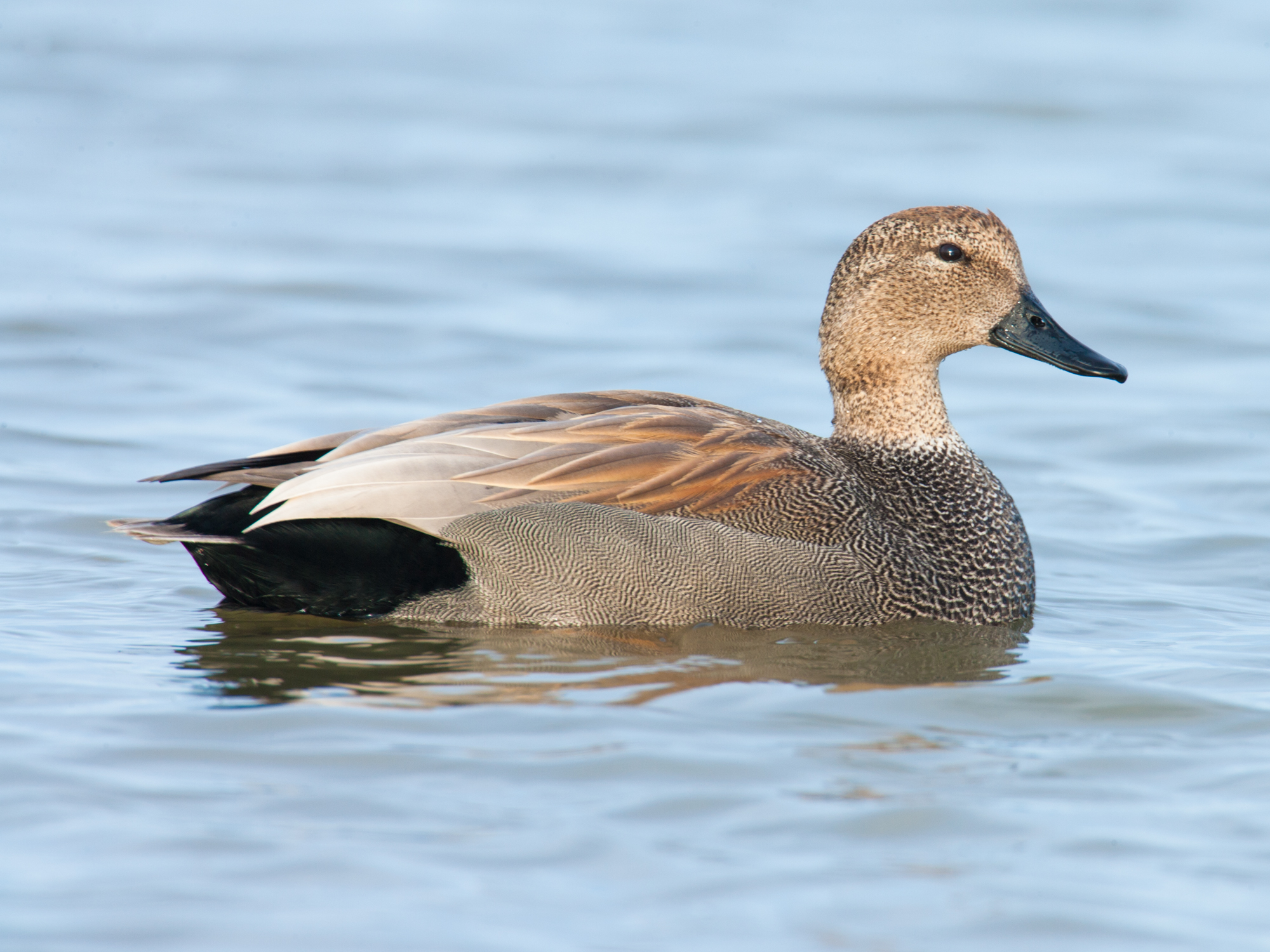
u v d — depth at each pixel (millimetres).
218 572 12445
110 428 18328
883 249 13883
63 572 13633
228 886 7910
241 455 17531
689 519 12383
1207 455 18766
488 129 34156
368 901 7812
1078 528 16281
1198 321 23953
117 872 8016
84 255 25500
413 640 11867
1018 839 8609
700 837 8539
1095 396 21281
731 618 12391
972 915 7824
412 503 11961
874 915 7812
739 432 12969
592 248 27047
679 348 22406
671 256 26734
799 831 8625
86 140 32688
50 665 11031
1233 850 8508
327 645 11711
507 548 12156
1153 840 8617
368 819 8625
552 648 11734
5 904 7703
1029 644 12430
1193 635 12695
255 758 9367
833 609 12555
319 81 37938
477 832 8516
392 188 30250
